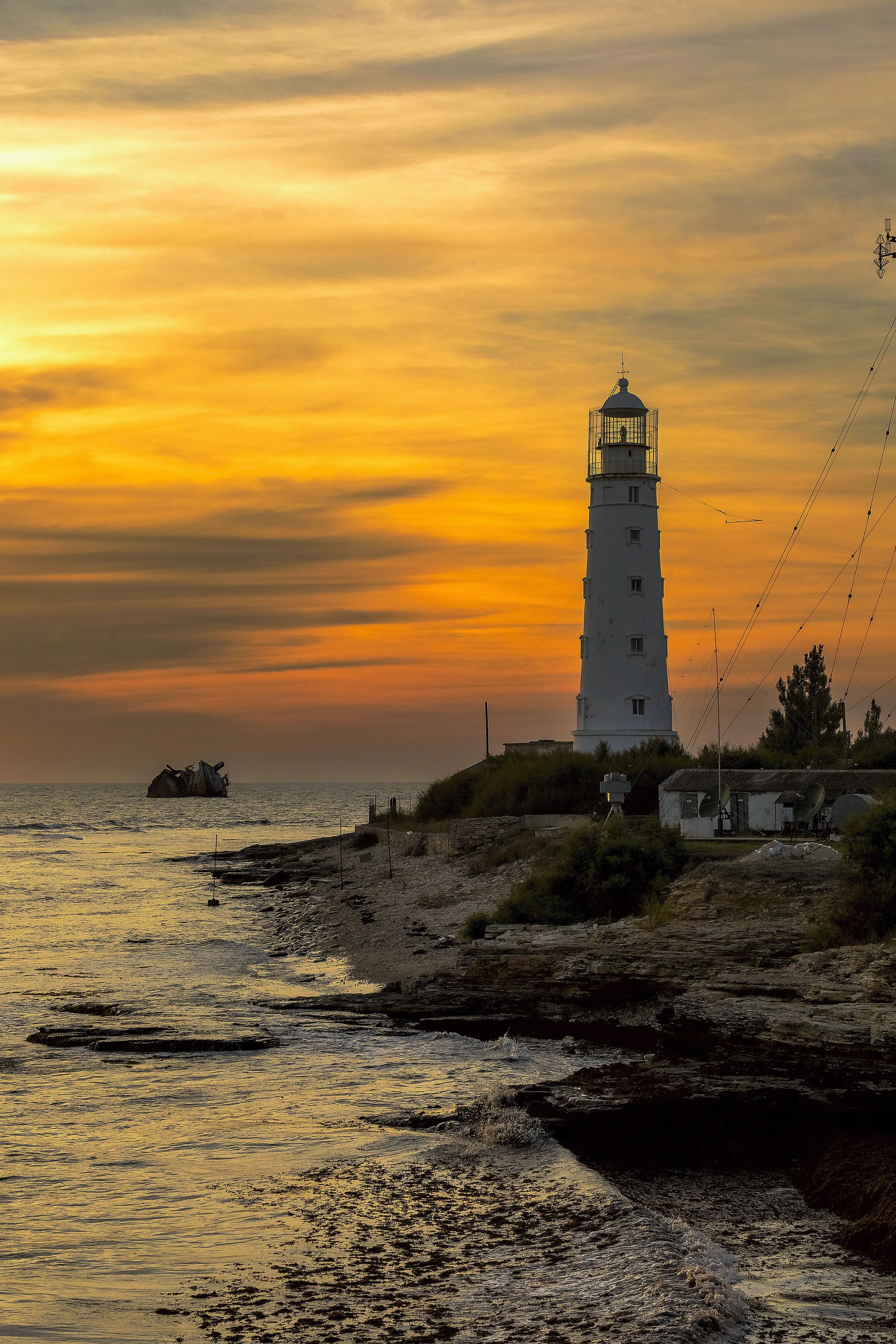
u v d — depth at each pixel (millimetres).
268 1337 15836
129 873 102312
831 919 36562
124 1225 20000
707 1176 22859
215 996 41188
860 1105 24484
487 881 59531
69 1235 19594
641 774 72188
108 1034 34469
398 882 67875
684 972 35219
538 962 38000
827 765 72625
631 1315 16281
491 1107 25875
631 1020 34312
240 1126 25812
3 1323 16297
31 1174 22688
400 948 49375
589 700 82625
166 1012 38125
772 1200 21609
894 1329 16234
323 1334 15922
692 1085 25953
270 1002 39438
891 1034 25953
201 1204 20984
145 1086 29203
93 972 47312
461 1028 35500
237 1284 17594
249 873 95562
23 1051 32844
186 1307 16812
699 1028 29672
